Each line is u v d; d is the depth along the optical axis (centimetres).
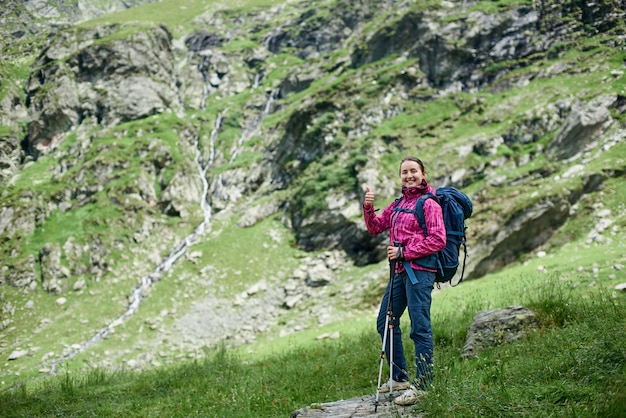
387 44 5703
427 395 529
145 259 4316
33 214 4634
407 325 1583
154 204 4966
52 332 3509
